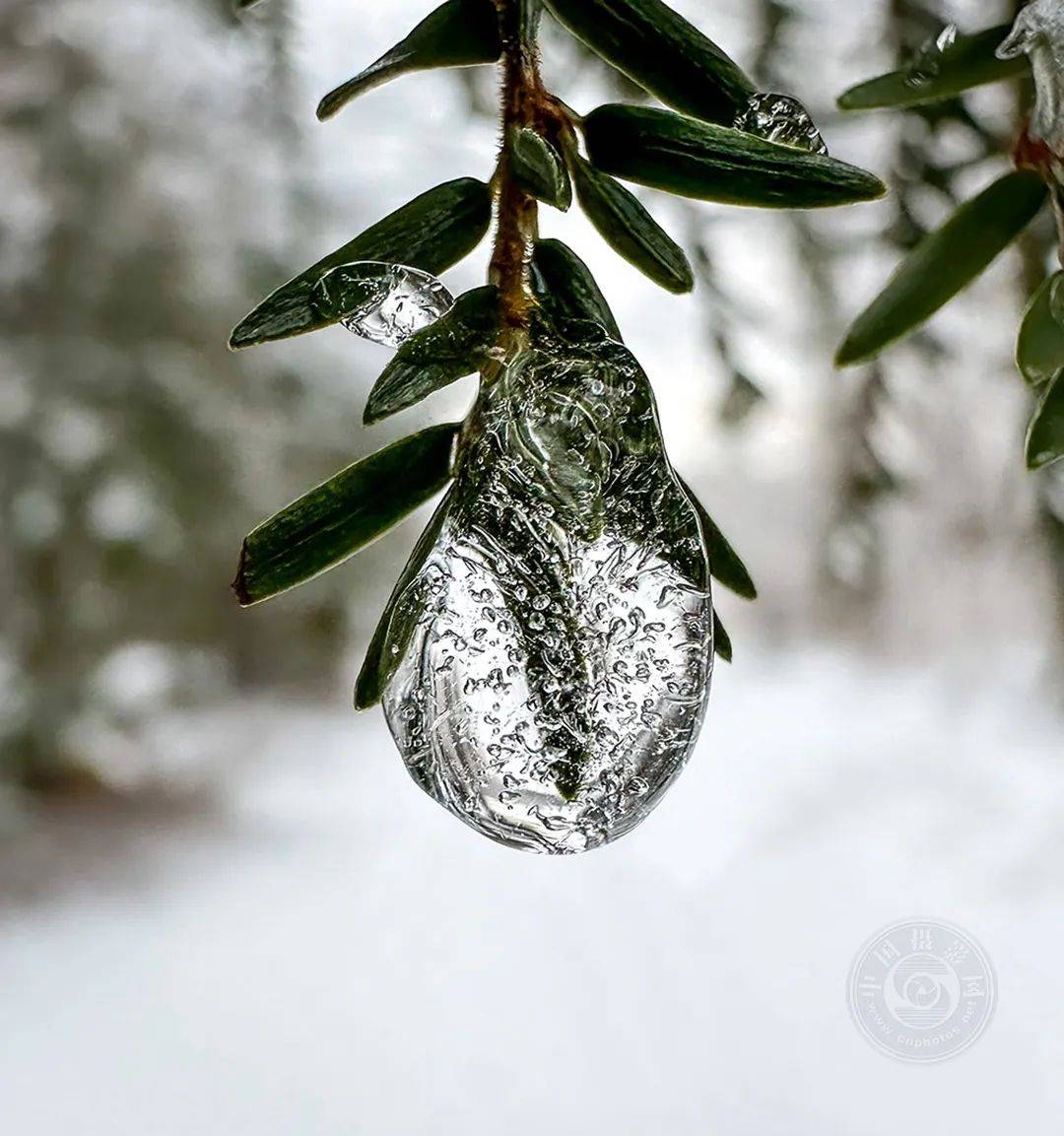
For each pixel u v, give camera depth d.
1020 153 0.11
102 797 0.62
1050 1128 0.37
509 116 0.10
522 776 0.09
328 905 0.57
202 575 0.58
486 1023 0.50
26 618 0.57
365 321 0.09
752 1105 0.43
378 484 0.09
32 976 0.54
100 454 0.55
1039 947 0.38
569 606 0.09
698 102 0.10
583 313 0.09
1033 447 0.10
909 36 0.17
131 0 0.48
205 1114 0.47
